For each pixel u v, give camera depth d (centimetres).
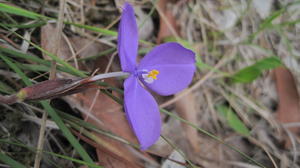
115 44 21
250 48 26
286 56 26
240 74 23
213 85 24
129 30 15
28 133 18
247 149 23
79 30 20
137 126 15
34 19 19
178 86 16
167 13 23
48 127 18
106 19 22
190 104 22
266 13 27
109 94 17
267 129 24
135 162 18
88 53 20
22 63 18
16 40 19
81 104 18
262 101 24
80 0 21
